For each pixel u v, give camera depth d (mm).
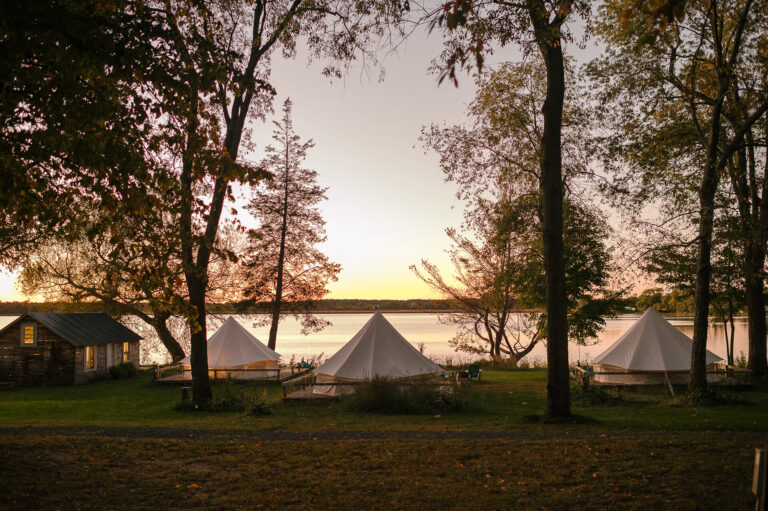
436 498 6840
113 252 8227
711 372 21188
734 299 24859
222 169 8281
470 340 34219
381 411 15711
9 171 6680
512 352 33062
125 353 30438
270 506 6586
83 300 32625
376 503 6691
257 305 32812
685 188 22609
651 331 22469
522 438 10828
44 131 7246
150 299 9180
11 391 23406
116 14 7328
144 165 7883
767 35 17859
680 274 22703
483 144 17688
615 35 19438
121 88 8000
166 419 14539
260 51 16578
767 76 18578
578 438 10688
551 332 13352
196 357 17172
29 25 6219
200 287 17266
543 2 10773
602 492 6961
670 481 7344
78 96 7383
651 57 19344
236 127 16891
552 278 13367
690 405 16047
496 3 10352
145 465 8523
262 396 18453
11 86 7016
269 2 16078
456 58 5414
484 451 9391
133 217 8391
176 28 7934
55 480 7496
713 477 7473
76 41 6605
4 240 24938
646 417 13727
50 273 30094
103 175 7641
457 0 5316
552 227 13367
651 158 21125
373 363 19734
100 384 25547
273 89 9094
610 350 22500
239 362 25219
